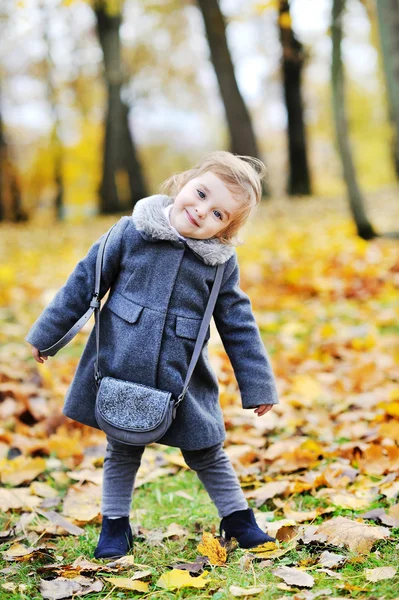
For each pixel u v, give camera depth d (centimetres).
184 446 299
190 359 300
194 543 317
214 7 1856
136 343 292
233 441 457
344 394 534
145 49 2617
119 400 286
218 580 265
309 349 654
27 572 281
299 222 1460
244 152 1922
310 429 467
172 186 319
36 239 1719
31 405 515
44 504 373
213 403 313
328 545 291
